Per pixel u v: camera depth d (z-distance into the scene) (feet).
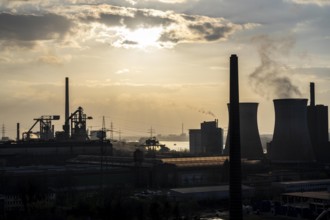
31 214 620.08
